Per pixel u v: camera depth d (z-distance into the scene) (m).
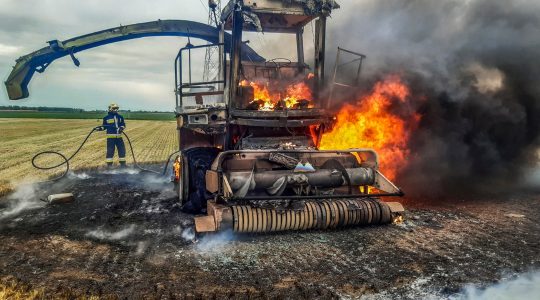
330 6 6.27
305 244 4.60
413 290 3.36
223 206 4.81
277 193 5.00
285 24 6.99
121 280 3.52
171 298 3.14
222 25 7.06
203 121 6.05
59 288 3.28
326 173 5.30
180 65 6.61
